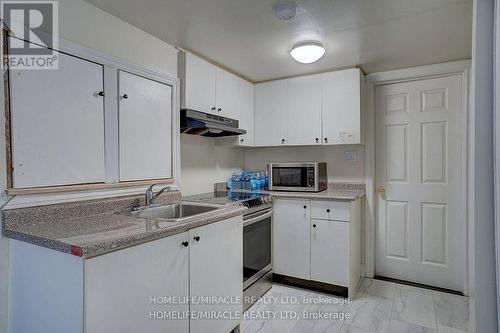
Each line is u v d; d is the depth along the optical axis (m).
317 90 2.76
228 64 2.57
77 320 1.05
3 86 1.26
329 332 1.93
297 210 2.59
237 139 2.82
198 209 2.03
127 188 1.80
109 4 1.59
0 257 1.27
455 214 2.57
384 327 1.99
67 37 1.49
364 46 2.18
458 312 2.19
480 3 0.87
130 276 1.19
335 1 1.57
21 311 1.25
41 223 1.38
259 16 1.74
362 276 2.88
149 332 1.27
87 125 1.57
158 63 2.02
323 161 3.06
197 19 1.77
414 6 1.62
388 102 2.82
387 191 2.84
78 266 1.05
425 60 2.46
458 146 2.55
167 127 2.08
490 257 0.85
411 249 2.75
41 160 1.38
